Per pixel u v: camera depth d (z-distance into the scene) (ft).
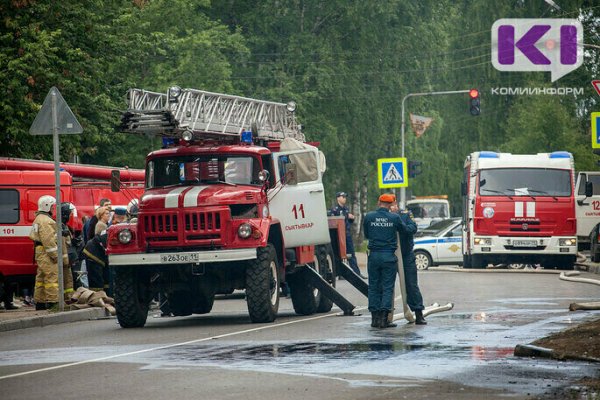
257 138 120.47
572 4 386.93
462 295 141.38
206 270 110.42
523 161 210.79
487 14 404.77
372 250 99.50
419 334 91.20
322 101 371.56
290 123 143.13
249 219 107.65
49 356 81.51
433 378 64.95
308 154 120.78
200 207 107.34
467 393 59.62
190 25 320.91
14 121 176.86
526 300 130.31
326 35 373.40
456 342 84.12
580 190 280.51
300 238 118.11
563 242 208.44
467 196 217.15
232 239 107.24
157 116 113.50
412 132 424.46
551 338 79.71
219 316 122.62
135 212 126.82
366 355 76.18
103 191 191.93
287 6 370.94
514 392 59.72
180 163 114.32
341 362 72.54
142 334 98.78
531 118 329.93
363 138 381.60
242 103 128.88
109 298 130.62
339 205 183.11
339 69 370.12
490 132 406.00
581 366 69.62
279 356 76.48
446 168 476.95
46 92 185.26
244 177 113.60
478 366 69.92
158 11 297.33
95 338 96.27
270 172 116.78
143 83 285.43
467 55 410.11
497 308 118.42
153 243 107.65
